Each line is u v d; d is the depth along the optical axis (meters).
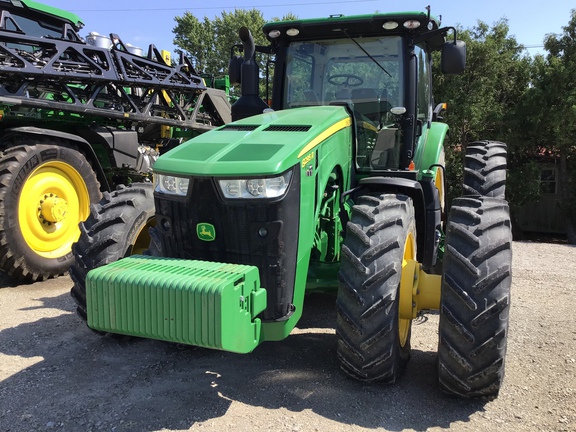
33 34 6.36
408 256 3.27
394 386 3.05
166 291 2.38
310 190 2.91
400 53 4.04
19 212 5.14
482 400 2.91
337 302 2.88
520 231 17.69
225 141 2.97
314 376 3.17
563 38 16.38
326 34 4.18
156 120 6.90
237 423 2.64
